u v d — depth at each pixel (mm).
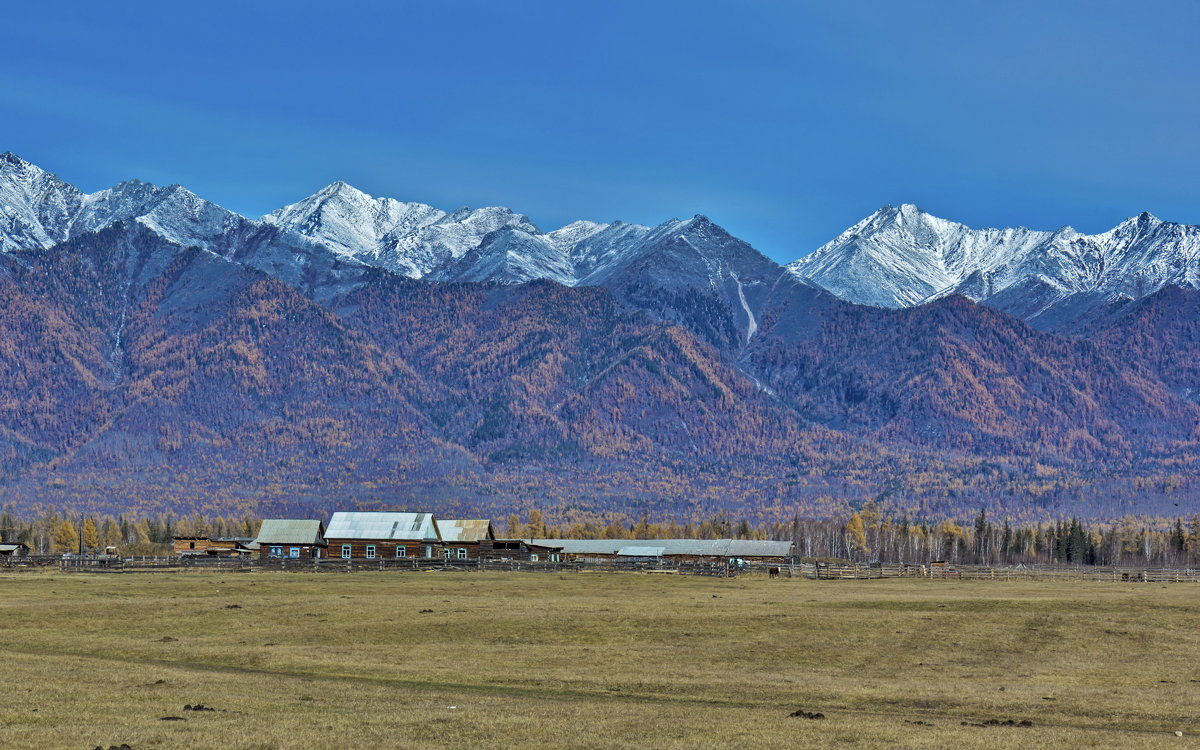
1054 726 61969
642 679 75562
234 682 68125
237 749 49312
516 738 53312
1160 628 103688
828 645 92188
